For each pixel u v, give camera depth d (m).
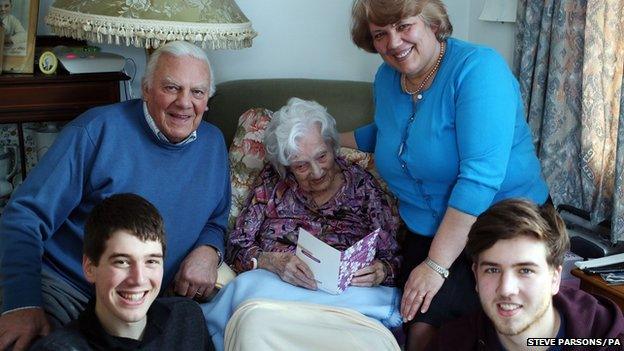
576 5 2.38
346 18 3.09
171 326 1.72
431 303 1.93
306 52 3.08
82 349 1.53
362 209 2.30
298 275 2.09
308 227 2.29
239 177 2.46
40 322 1.79
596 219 2.40
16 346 1.73
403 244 2.27
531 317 1.51
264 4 2.98
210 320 2.06
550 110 2.48
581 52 2.40
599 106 2.34
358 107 2.71
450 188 2.04
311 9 3.04
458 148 1.96
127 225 1.55
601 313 1.56
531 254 1.49
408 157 2.05
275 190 2.34
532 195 2.09
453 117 1.96
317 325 1.88
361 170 2.33
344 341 1.84
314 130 2.20
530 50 2.55
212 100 2.72
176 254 2.14
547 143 2.51
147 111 2.07
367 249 2.06
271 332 1.84
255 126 2.52
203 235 2.23
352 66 3.15
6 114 2.43
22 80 2.41
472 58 1.93
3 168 2.62
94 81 2.53
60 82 2.47
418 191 2.10
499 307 1.52
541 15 2.51
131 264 1.55
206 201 2.19
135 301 1.57
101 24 2.25
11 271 1.86
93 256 1.57
